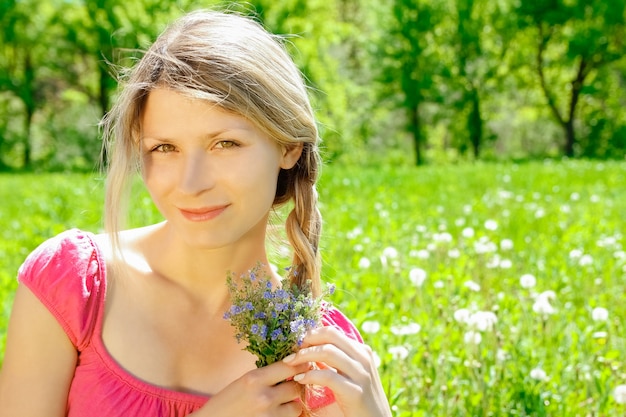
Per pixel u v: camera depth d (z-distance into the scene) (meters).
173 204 2.14
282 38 2.32
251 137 2.12
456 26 52.12
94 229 10.07
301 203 2.46
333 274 6.43
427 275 6.46
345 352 2.14
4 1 48.47
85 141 50.16
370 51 52.53
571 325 5.24
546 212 11.78
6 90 50.19
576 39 49.50
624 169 21.62
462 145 54.34
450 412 3.93
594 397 4.20
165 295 2.34
